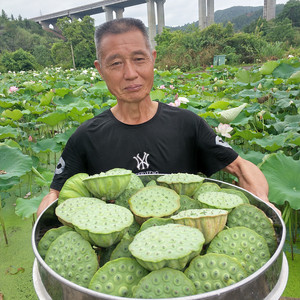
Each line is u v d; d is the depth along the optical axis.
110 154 1.83
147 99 1.83
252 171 1.72
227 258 0.79
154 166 1.83
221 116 3.01
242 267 0.78
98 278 0.78
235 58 23.77
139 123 1.84
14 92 8.21
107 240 0.86
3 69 38.00
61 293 0.75
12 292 2.25
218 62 21.69
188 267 0.79
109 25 1.56
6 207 3.45
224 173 2.94
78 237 0.90
